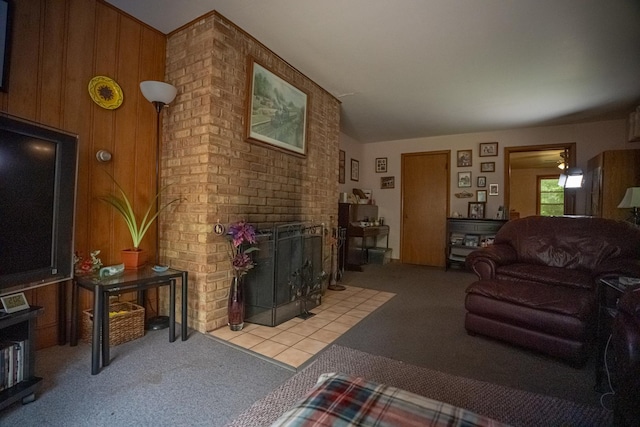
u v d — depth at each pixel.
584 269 2.68
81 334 2.14
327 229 3.86
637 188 3.34
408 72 3.23
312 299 3.03
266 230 2.64
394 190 6.25
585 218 2.95
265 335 2.31
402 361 1.97
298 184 3.34
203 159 2.33
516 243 3.11
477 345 2.24
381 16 2.31
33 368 1.50
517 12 2.21
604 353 1.69
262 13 2.32
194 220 2.38
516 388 1.68
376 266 5.61
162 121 2.62
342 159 5.79
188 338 2.23
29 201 1.52
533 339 2.06
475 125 5.09
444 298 3.51
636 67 2.98
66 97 2.06
